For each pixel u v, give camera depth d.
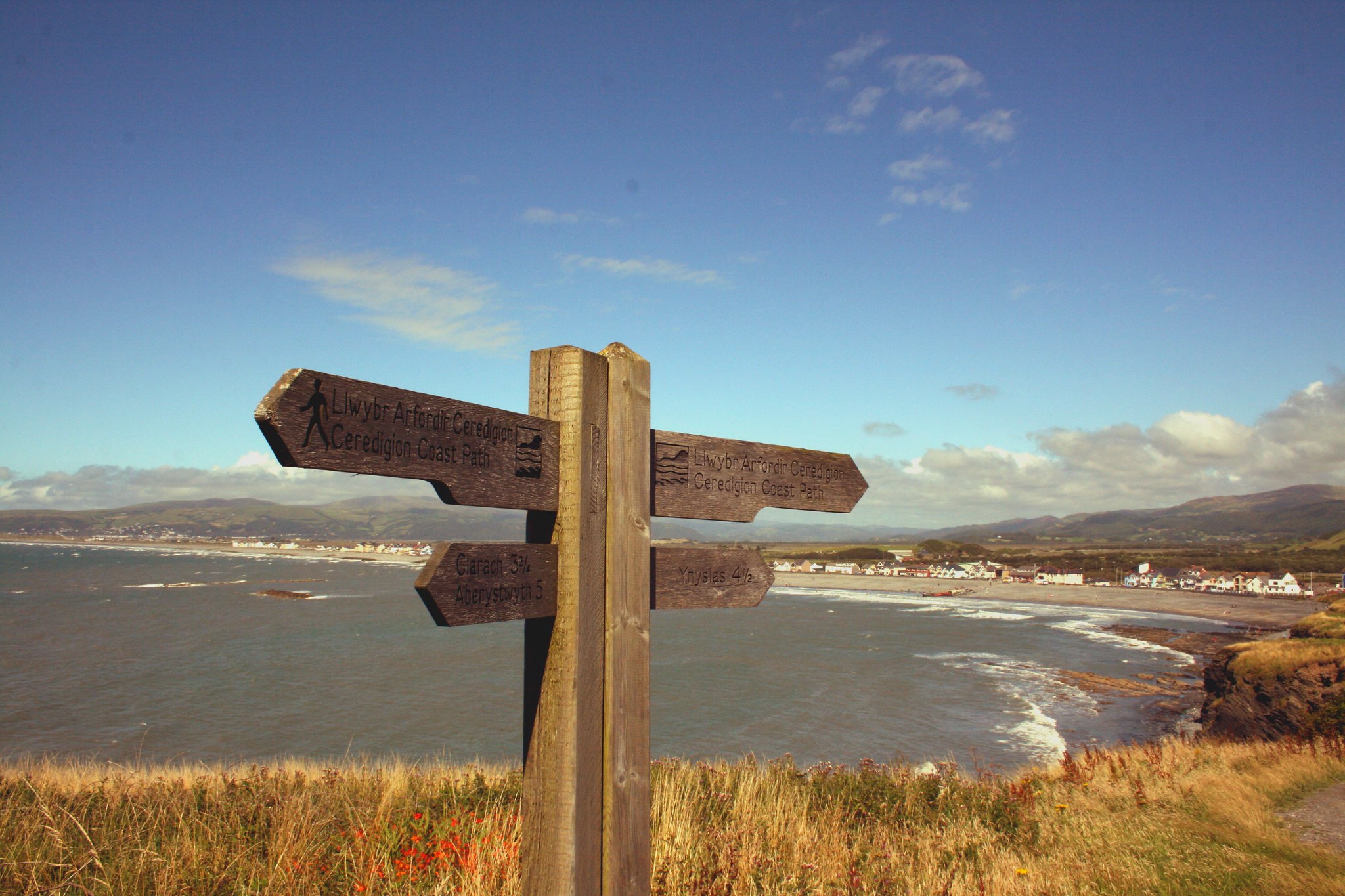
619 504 2.61
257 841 4.86
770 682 37.06
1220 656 26.58
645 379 2.78
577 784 2.34
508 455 2.31
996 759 22.98
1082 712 31.05
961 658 47.69
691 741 25.12
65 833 5.05
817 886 4.55
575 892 2.31
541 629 2.46
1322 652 20.64
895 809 7.22
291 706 29.08
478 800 6.33
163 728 25.28
